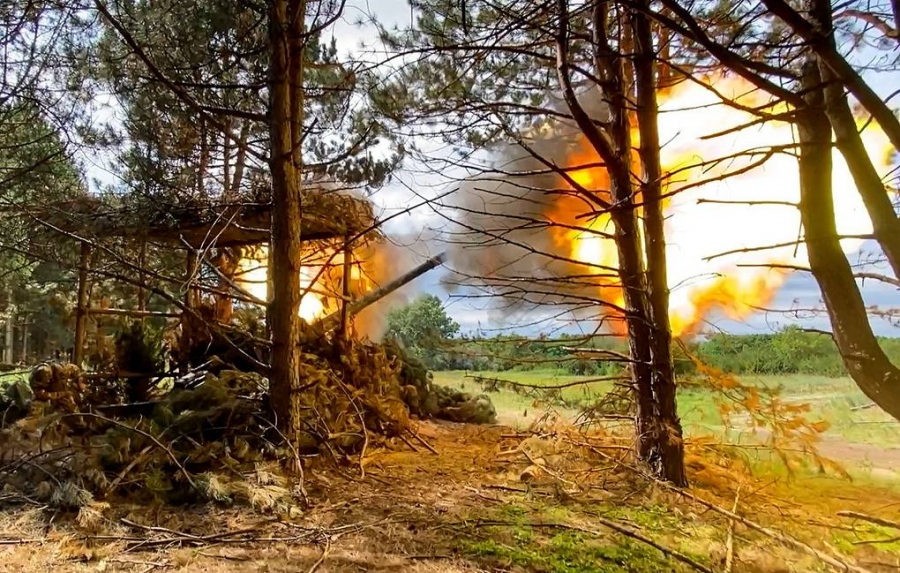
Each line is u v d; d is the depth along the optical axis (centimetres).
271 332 359
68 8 465
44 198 523
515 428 517
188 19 496
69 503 250
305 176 535
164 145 540
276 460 324
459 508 268
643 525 238
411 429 469
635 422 322
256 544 220
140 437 310
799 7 246
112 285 656
